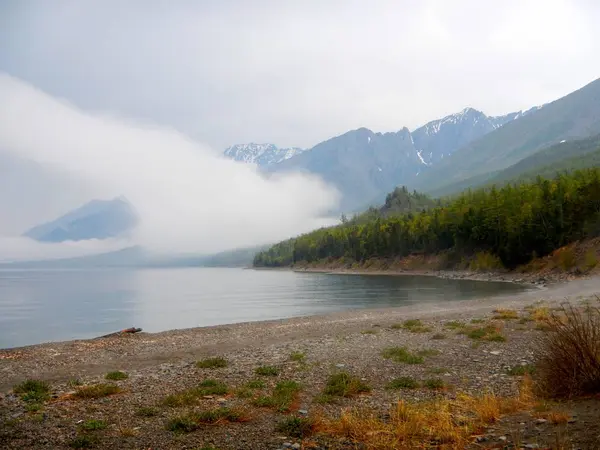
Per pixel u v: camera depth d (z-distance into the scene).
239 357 23.08
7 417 13.34
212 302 81.81
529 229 105.19
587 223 96.81
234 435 11.37
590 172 123.81
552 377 12.70
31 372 22.12
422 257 156.50
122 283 178.62
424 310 46.66
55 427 12.33
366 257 189.62
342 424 11.61
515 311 36.44
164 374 19.38
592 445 8.62
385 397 14.57
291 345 26.22
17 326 54.03
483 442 9.79
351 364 19.92
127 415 13.36
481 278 111.62
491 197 136.00
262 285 133.62
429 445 10.02
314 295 84.94
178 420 12.19
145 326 51.88
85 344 30.78
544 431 9.82
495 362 18.81
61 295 112.00
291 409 13.52
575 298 47.62
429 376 17.16
